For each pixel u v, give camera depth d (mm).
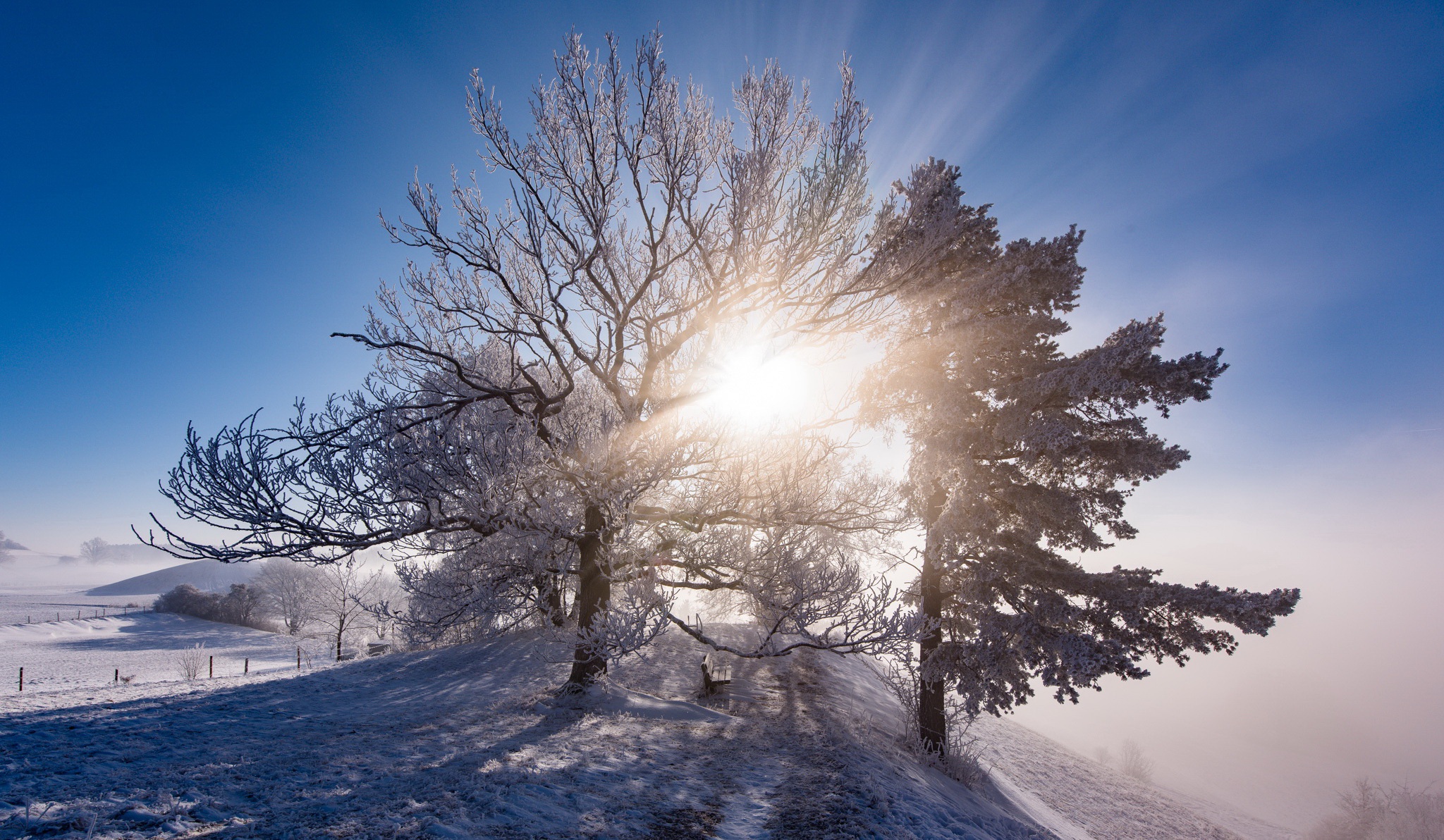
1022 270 11945
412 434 10555
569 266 11875
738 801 6891
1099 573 11359
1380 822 18438
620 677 14055
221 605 63219
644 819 6070
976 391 12578
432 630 11469
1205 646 9922
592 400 13148
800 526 11461
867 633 10031
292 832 4918
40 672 31641
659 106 10641
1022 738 21531
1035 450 10805
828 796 6996
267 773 6629
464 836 5039
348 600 35625
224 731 8766
